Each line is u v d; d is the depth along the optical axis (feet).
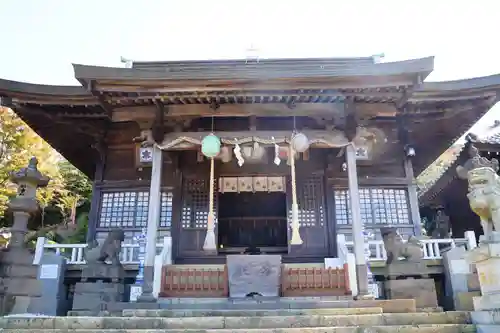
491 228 21.99
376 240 43.45
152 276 31.83
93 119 42.50
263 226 64.49
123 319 23.02
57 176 79.36
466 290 35.78
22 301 29.04
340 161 45.27
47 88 35.65
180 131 35.17
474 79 35.86
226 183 45.19
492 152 50.80
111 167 47.62
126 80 30.96
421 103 37.96
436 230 53.72
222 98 33.35
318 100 34.37
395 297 33.14
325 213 43.98
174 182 45.06
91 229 45.85
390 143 47.16
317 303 27.81
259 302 29.22
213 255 42.52
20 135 69.31
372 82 31.68
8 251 29.55
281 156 35.53
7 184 65.16
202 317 23.15
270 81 31.48
